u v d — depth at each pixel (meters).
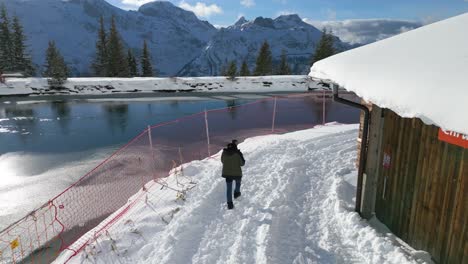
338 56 6.48
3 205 8.20
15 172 10.73
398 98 3.33
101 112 21.66
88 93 29.50
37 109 22.59
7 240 6.52
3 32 50.25
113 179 9.81
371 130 5.91
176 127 17.06
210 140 14.52
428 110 2.82
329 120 18.91
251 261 4.88
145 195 7.64
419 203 4.90
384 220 5.93
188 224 5.88
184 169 8.89
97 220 7.23
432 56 3.89
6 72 44.22
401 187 5.37
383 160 5.90
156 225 6.06
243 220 6.09
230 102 25.53
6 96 27.48
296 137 12.20
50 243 6.39
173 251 5.09
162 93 30.17
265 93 30.27
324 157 9.73
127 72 52.50
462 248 4.05
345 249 5.22
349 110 21.75
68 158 12.23
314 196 7.13
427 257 4.66
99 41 53.41
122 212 6.95
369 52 5.53
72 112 21.61
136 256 5.18
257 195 7.14
